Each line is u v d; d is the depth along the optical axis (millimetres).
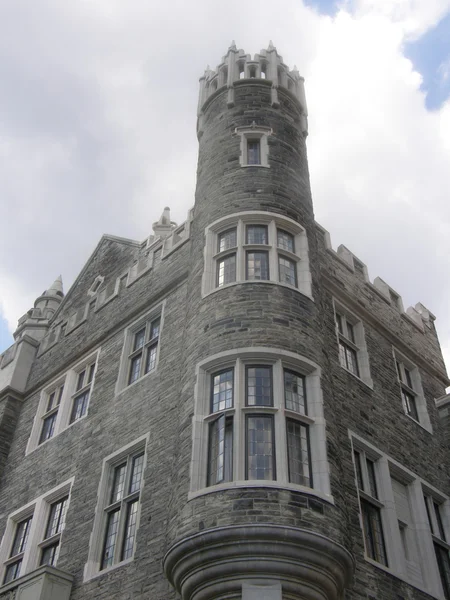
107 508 15953
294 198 17734
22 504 19016
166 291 19547
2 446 21906
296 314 14844
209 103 21203
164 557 11812
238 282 15281
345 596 12758
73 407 20812
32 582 14898
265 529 10820
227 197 17391
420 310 24031
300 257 16547
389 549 14953
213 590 10875
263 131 19188
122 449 16656
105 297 22984
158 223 25719
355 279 20625
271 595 10523
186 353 14945
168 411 16203
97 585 14375
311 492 11844
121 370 19109
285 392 13406
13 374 23781
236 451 12250
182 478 12602
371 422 17156
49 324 26094
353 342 19203
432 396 21016
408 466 17391
